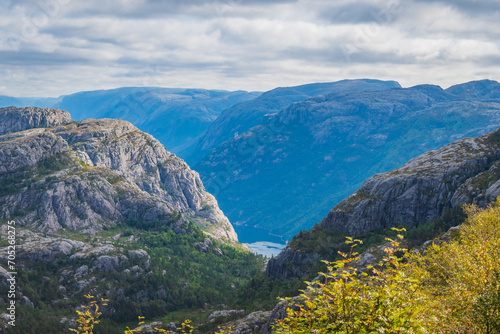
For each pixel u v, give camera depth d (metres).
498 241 39.41
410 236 125.81
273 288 157.88
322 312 23.62
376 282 24.41
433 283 35.31
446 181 149.38
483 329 27.09
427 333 22.56
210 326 137.88
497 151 153.00
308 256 159.00
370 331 21.95
